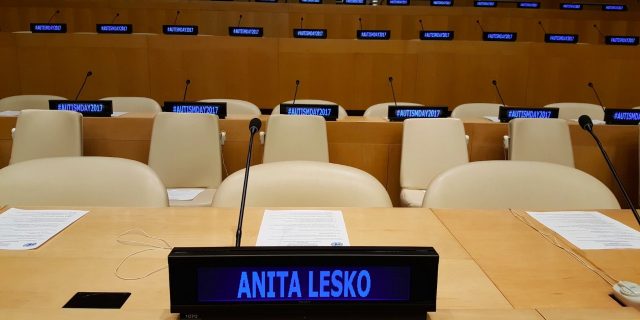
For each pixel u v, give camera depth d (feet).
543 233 3.70
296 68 15.64
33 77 15.17
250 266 2.13
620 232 3.73
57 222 3.70
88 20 19.95
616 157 8.77
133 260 3.06
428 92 15.88
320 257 2.15
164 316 2.17
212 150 8.09
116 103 10.74
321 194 4.67
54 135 7.95
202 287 2.13
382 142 8.76
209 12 19.66
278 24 19.70
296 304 2.17
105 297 2.58
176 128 8.02
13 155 7.86
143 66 15.39
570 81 15.78
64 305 2.50
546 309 2.35
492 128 8.76
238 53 15.48
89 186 4.67
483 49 15.61
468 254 3.28
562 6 24.91
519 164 4.94
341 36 19.92
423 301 2.20
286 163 4.82
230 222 3.77
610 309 2.31
